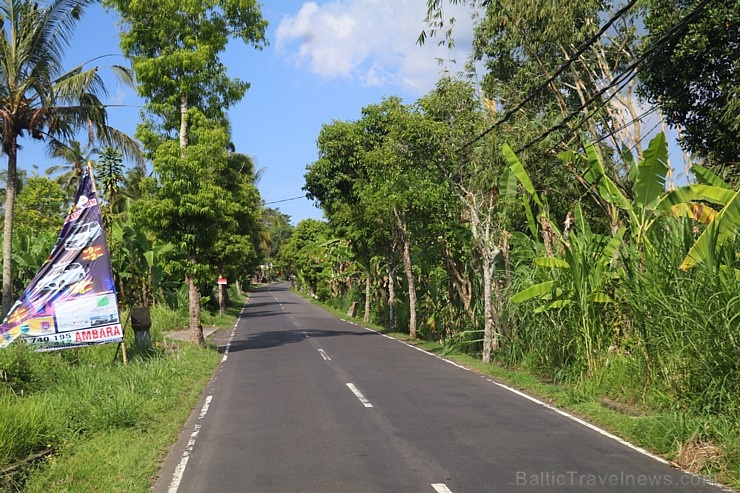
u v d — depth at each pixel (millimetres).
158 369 12828
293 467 6664
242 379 13523
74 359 13477
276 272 155750
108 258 13562
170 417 9438
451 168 16578
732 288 8234
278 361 16453
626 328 11008
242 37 21188
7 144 16672
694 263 9023
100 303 13336
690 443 6781
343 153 25188
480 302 18109
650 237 10922
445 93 15844
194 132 19484
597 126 17359
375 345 20406
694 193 10469
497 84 18422
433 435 7898
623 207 11961
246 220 39250
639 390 9539
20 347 11023
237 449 7535
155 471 6801
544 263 11711
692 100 13180
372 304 36594
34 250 23672
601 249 12266
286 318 36656
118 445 7617
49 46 16828
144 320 16188
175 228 19391
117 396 9305
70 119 17562
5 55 16500
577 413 9242
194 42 19922
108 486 6141
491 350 15570
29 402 8258
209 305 38219
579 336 11656
